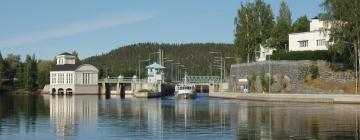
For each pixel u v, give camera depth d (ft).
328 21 436.35
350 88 448.65
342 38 432.25
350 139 184.24
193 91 639.76
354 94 406.62
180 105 416.67
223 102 464.24
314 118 259.60
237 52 628.28
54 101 516.73
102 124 244.01
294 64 492.54
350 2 423.64
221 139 188.14
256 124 234.99
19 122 257.14
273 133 201.57
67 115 303.07
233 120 256.93
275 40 612.70
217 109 347.97
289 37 570.46
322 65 480.64
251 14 625.41
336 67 471.62
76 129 223.10
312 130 209.15
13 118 281.95
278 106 371.97
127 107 388.98
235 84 621.72
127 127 229.66
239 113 302.66
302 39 554.87
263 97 483.92
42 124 246.06
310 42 545.85
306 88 472.85
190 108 365.81
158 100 545.03
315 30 542.98
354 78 458.09
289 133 200.85
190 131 212.43
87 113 319.47
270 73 520.01
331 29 434.30
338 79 463.42
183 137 194.39
